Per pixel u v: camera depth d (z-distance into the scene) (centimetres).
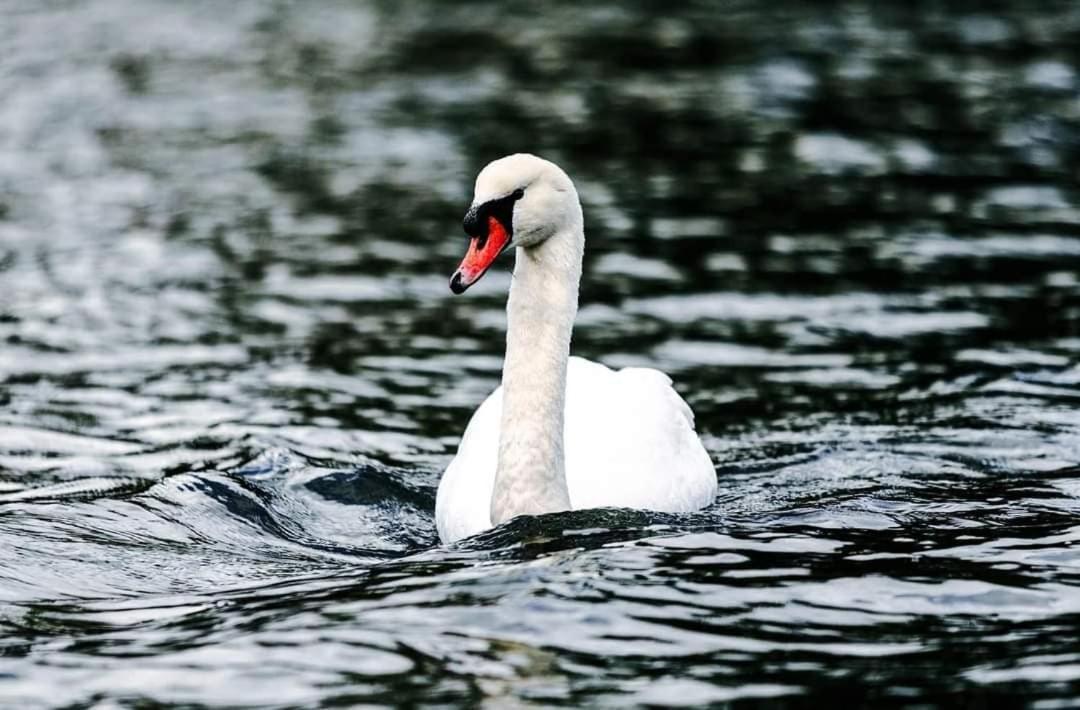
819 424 1441
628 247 2025
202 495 1223
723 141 2517
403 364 1639
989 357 1614
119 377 1584
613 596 920
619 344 1692
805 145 2486
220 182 2359
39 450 1376
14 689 814
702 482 1227
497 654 844
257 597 962
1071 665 824
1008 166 2359
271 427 1439
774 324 1745
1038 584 938
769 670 822
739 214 2164
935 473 1270
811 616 891
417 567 999
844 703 784
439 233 2109
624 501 1159
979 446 1348
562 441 1113
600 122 2638
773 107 2698
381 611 909
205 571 1044
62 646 877
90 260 1998
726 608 904
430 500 1285
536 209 1077
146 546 1096
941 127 2562
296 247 2053
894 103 2698
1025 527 1061
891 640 859
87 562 1044
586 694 795
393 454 1388
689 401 1523
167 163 2462
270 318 1783
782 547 1012
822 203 2202
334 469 1320
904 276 1897
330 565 1075
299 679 818
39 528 1112
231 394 1534
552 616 892
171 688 812
